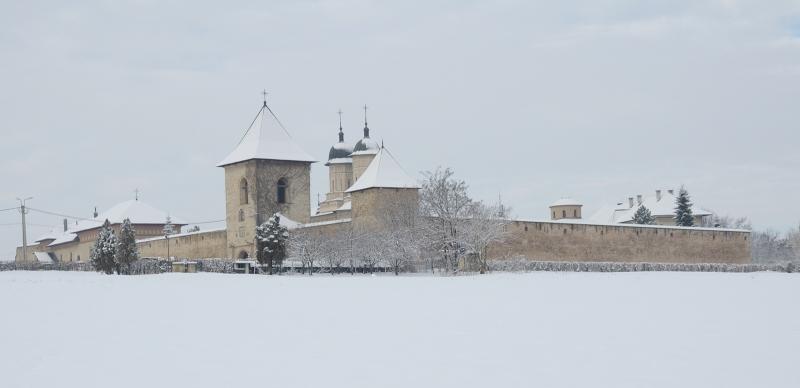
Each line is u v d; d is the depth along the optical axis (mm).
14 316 31953
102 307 35344
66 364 21844
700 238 102938
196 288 48000
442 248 74812
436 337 25500
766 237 154750
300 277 64312
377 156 84438
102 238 80625
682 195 133000
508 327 27469
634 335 25594
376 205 81562
